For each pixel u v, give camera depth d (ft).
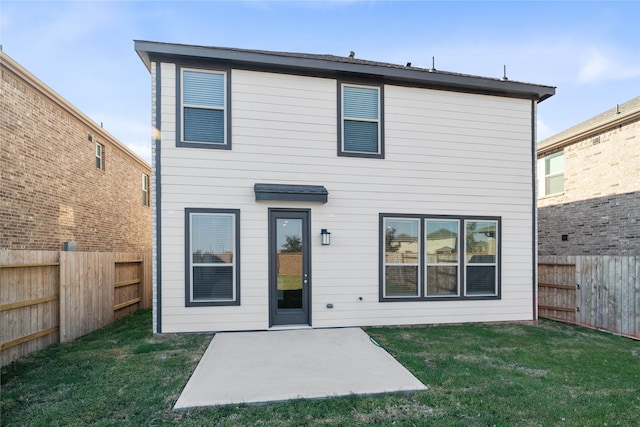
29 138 25.32
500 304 24.16
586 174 33.94
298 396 11.89
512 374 14.17
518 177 24.85
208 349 17.15
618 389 12.87
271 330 20.99
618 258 21.53
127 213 44.09
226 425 10.18
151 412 10.91
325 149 22.21
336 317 22.02
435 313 23.20
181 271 20.26
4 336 14.88
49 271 17.87
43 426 10.06
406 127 23.34
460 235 23.80
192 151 20.53
